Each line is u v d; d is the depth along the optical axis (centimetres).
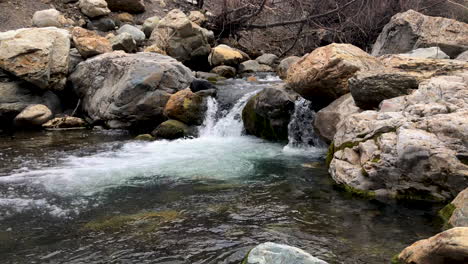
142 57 1170
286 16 1862
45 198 595
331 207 544
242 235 463
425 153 544
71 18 1595
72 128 1104
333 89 821
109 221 511
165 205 561
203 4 2034
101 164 763
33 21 1480
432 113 591
